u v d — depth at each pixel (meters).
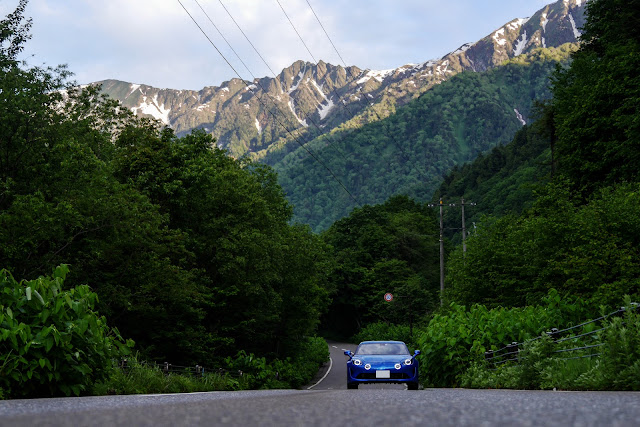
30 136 24.67
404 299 85.81
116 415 2.89
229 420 2.53
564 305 17.98
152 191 32.44
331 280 95.44
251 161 48.38
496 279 32.38
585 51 42.53
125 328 31.14
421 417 2.59
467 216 151.38
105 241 26.08
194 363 32.97
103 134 31.94
